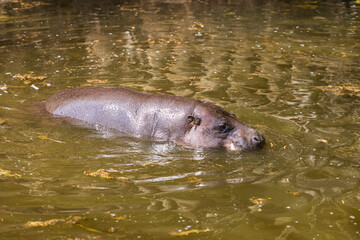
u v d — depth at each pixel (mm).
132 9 33375
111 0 36750
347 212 9812
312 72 19797
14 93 16766
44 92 16891
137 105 14344
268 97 16859
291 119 15000
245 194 10539
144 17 30438
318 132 14070
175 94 16719
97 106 14633
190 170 11805
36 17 30219
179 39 24719
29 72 19062
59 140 13344
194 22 29031
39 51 22203
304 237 8852
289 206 10031
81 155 12469
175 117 13930
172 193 10492
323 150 12922
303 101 16547
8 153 12320
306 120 14953
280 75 19328
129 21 29094
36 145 12930
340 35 26281
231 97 16734
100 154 12602
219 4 35781
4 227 8852
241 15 31531
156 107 14164
